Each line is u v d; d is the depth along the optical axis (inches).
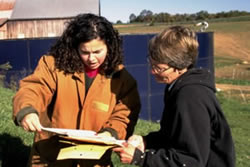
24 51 518.6
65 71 117.0
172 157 94.0
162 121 103.3
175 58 96.5
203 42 639.1
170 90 99.7
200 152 92.0
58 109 119.0
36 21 999.0
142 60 568.7
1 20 971.3
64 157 95.2
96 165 121.6
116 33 119.0
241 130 585.0
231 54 2138.3
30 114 104.7
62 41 116.6
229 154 96.2
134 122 125.0
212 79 99.7
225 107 821.2
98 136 102.1
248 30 2605.8
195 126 92.0
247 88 1156.5
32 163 124.0
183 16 3969.0
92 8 1028.5
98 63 114.5
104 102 119.1
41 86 116.8
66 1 1037.2
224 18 3777.1
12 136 197.9
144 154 99.2
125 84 122.2
